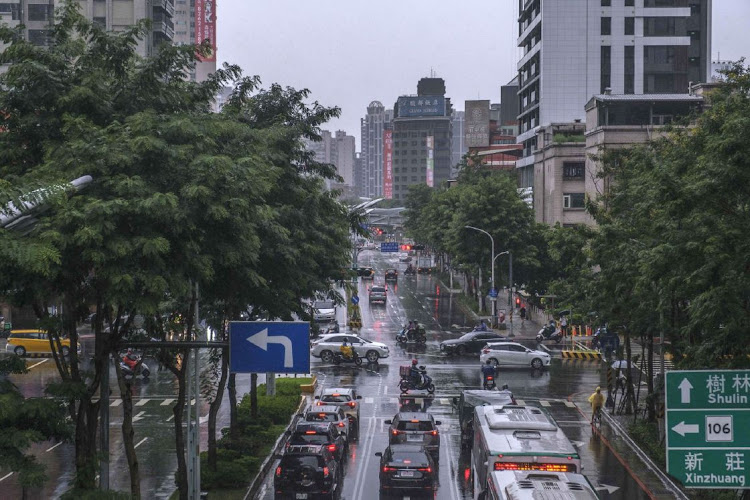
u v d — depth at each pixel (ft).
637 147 130.21
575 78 372.99
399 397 139.64
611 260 112.78
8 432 46.75
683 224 71.15
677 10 374.22
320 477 82.64
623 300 114.42
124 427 68.49
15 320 221.66
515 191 274.57
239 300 86.58
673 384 44.73
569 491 50.14
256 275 70.95
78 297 55.98
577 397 148.66
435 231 358.43
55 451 106.52
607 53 375.04
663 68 376.89
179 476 78.89
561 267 266.36
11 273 48.83
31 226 50.39
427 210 418.31
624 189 124.47
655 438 109.81
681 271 71.97
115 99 64.95
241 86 99.66
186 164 57.11
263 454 103.81
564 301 143.13
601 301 121.39
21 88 62.75
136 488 68.44
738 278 65.00
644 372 171.73
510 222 266.98
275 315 91.66
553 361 190.39
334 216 110.52
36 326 55.26
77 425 59.67
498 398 108.78
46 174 53.62
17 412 47.65
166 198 51.57
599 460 104.37
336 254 110.93
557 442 64.23
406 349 206.18
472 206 264.52
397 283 390.42
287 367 58.23
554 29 372.99
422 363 185.57
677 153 94.32
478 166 443.32
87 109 62.39
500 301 315.37
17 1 326.65
